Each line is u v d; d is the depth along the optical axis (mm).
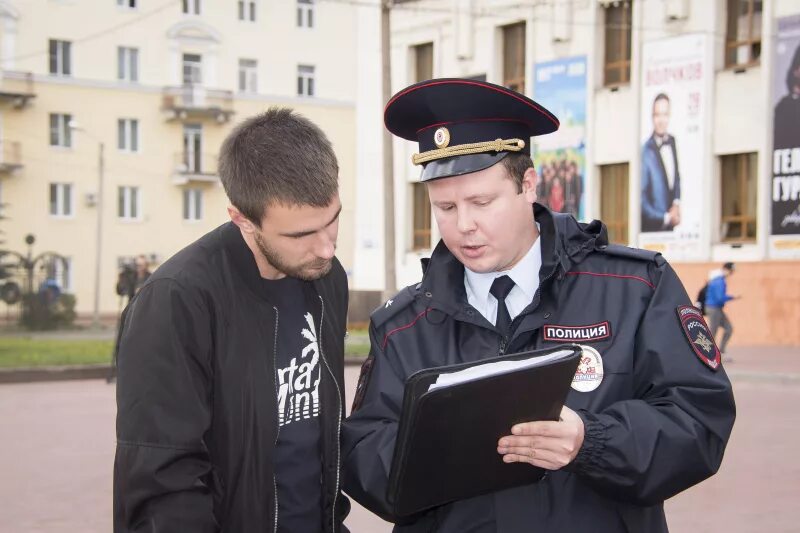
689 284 17391
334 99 35500
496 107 2059
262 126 2008
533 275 2186
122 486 1917
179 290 1970
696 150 17266
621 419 1976
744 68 16641
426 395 1763
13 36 31172
